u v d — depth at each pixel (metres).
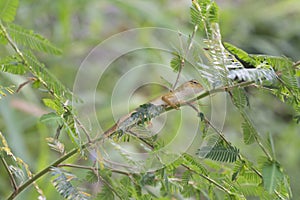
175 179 2.73
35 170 4.32
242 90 2.44
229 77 2.27
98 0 6.02
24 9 5.74
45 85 2.50
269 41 6.75
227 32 6.48
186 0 6.38
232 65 2.38
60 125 2.34
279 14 7.06
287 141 5.41
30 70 2.49
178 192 2.76
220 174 2.66
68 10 5.63
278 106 5.88
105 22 6.35
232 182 2.62
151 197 2.67
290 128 5.60
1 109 4.40
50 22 6.10
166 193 2.89
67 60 5.64
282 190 2.52
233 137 4.17
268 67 2.43
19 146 4.33
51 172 2.43
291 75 2.41
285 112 5.91
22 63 2.47
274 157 2.44
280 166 2.42
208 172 2.64
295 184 3.31
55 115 2.34
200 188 2.75
